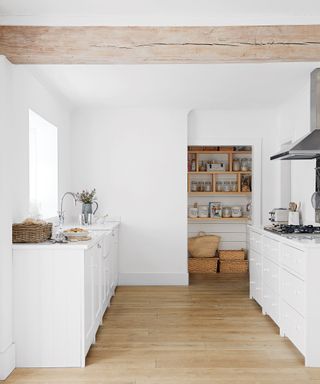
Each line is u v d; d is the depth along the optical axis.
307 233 3.85
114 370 3.00
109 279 4.70
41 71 3.99
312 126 4.15
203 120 6.09
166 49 2.97
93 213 5.77
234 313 4.40
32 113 4.13
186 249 5.82
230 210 7.14
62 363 3.06
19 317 3.06
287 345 3.48
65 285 3.06
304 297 3.05
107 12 2.93
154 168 5.83
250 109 5.98
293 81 4.52
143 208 5.84
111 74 4.17
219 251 6.85
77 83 4.46
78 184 5.83
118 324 4.04
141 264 5.82
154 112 5.83
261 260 4.40
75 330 3.06
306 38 2.97
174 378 2.87
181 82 4.52
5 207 2.94
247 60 3.05
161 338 3.65
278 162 6.02
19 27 2.96
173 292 5.35
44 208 4.92
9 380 2.85
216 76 4.31
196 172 6.90
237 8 2.89
